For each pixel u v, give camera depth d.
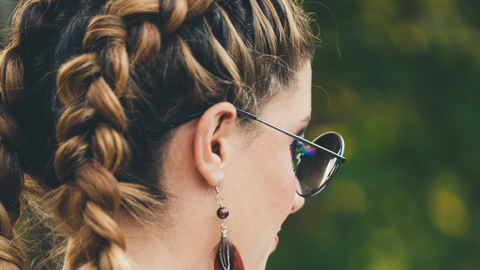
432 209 2.95
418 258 2.86
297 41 0.90
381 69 2.95
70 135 0.71
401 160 3.02
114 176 0.72
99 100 0.69
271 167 0.88
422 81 3.08
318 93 2.89
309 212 2.96
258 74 0.84
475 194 3.21
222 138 0.82
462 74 3.14
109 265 0.69
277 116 0.89
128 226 0.82
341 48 2.88
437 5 3.11
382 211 2.90
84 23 0.79
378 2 2.94
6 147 0.83
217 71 0.78
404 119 2.98
